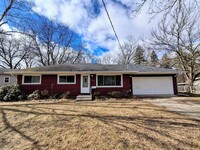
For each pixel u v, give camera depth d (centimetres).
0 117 567
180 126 434
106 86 1386
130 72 1365
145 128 423
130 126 442
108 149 315
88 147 326
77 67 1508
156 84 1452
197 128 414
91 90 1338
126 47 3219
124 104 858
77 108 727
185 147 311
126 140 351
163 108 712
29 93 1330
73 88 1366
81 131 412
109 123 472
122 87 1386
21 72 1309
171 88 1445
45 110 680
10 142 366
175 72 1409
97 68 1477
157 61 2588
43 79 1361
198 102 904
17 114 608
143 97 1255
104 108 722
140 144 330
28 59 2872
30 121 513
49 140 367
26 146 342
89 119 520
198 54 1853
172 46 1944
